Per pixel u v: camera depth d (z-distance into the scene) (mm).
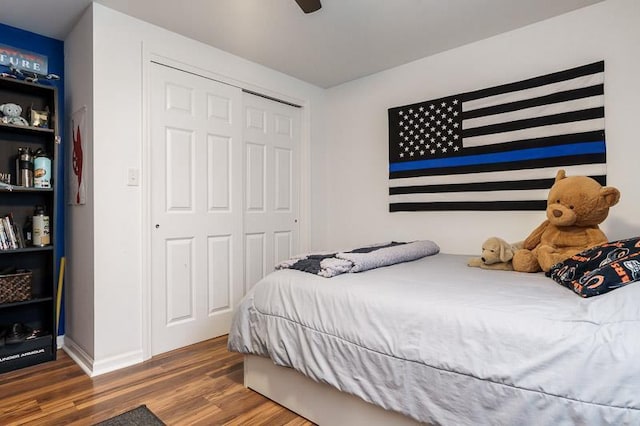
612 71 2131
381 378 1309
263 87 3072
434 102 2846
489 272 1861
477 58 2654
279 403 1771
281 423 1620
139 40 2307
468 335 1144
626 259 1247
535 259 1848
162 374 2105
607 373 914
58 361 2303
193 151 2604
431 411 1183
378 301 1386
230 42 2633
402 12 2236
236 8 2174
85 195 2230
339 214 3559
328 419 1559
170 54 2453
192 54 2576
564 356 975
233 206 2867
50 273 2365
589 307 1085
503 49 2533
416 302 1306
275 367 1788
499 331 1093
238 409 1730
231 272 2857
